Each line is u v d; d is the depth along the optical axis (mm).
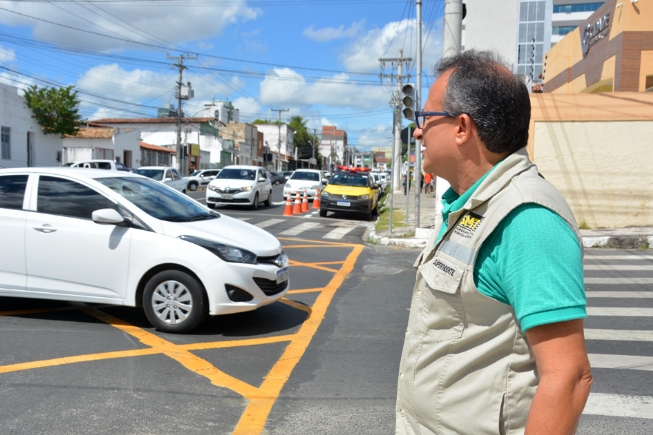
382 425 3574
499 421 1377
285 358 4824
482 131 1438
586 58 17609
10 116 29500
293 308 6586
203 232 5488
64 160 39875
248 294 5434
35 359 4602
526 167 1420
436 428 1495
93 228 5488
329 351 5039
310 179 24891
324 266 9508
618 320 6129
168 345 5066
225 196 20219
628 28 14539
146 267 5340
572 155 13453
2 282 5613
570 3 71938
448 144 1521
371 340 5391
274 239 6117
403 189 40312
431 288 1479
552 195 1313
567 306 1186
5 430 3379
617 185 13344
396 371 4551
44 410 3662
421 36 12547
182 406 3791
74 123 33250
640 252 11125
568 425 1183
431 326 1504
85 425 3473
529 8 60594
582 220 13516
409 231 13602
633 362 4781
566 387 1181
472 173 1507
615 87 15008
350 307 6680
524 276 1240
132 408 3730
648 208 13289
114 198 5617
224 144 68625
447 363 1462
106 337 5246
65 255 5500
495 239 1343
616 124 13234
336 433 3459
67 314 6000
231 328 5680
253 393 4051
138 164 46031
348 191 18797
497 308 1363
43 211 5660
